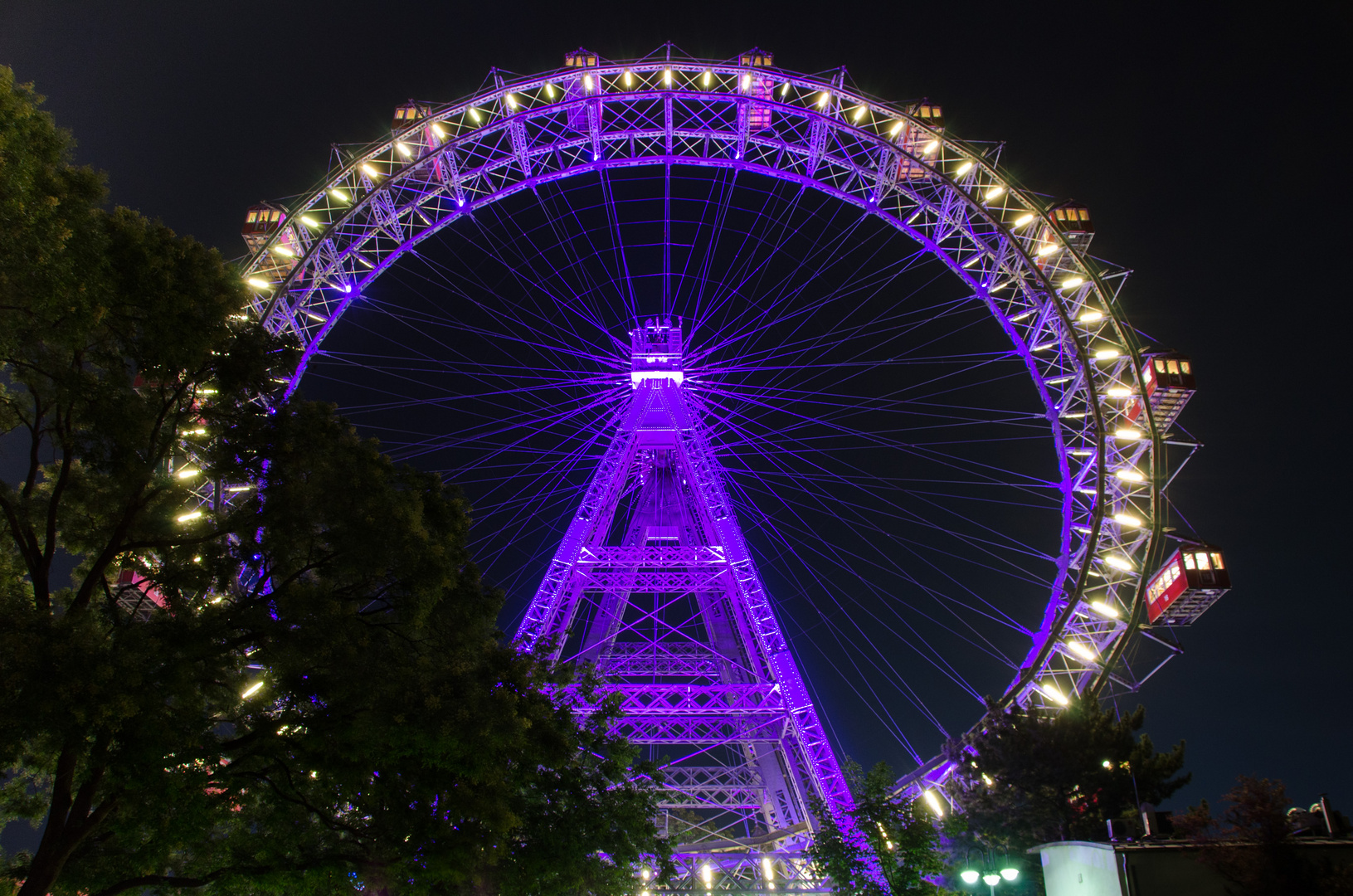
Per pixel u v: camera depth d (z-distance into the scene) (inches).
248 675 928.3
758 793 1937.7
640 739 1723.7
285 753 836.0
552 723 948.0
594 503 2031.3
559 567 1930.4
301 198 2070.6
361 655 812.6
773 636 1814.7
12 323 771.4
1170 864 1061.1
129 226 855.1
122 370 882.8
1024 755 1560.0
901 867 1285.7
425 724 765.3
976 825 1536.7
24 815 983.0
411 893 791.1
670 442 2193.7
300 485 868.0
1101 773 1526.8
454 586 911.0
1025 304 2123.5
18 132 748.0
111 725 679.7
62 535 909.8
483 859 823.7
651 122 2223.2
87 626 725.3
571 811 959.6
